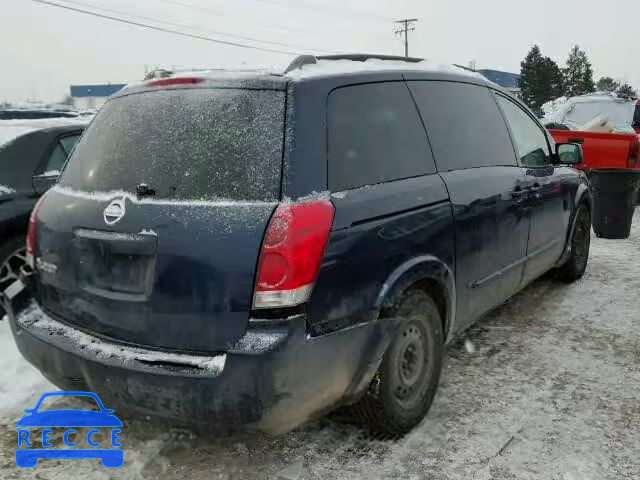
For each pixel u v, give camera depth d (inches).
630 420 124.6
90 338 102.7
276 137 96.0
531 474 106.6
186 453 114.3
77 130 202.2
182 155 100.6
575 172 214.5
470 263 134.4
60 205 111.7
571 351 161.0
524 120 183.3
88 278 102.8
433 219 119.5
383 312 105.7
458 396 135.3
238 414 89.3
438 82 139.4
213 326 90.7
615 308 195.8
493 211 143.2
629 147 384.5
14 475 108.1
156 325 94.7
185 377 89.4
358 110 110.9
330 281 94.9
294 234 89.7
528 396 135.2
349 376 100.4
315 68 108.3
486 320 185.9
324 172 98.6
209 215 92.7
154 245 94.1
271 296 88.8
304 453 113.7
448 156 133.2
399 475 106.8
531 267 173.3
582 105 500.1
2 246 174.9
